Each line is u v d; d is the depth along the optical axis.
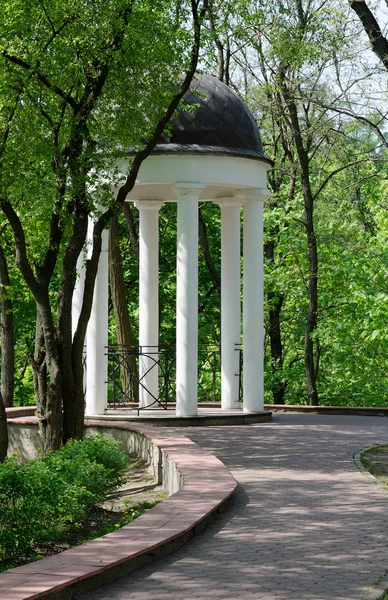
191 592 7.57
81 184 16.61
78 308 23.06
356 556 8.74
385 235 33.91
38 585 7.09
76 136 16.88
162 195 24.55
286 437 19.30
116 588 7.72
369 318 31.47
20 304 37.28
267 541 9.47
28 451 21.73
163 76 17.00
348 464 15.28
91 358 22.94
